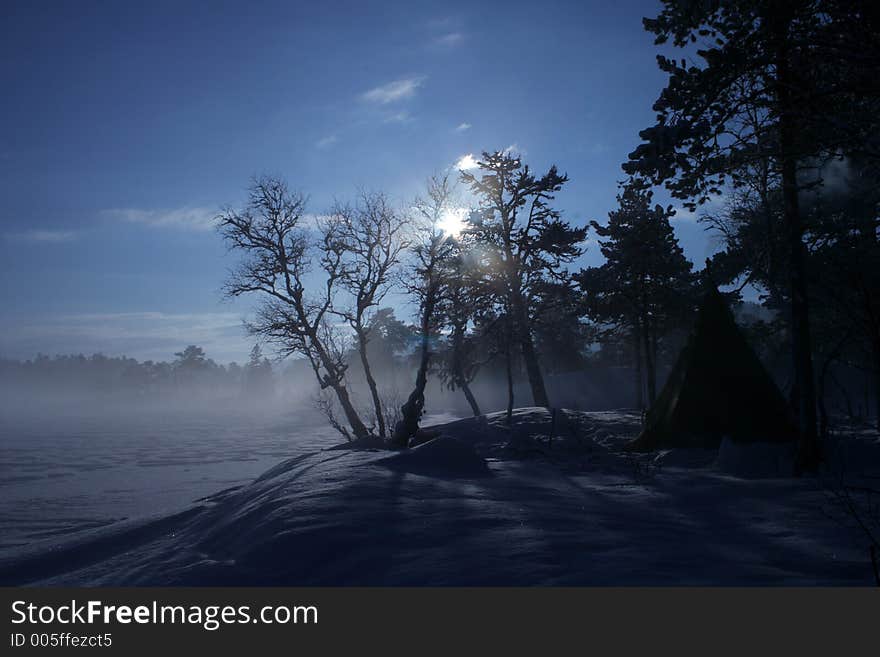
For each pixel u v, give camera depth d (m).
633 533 8.83
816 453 14.72
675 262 40.75
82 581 9.40
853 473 14.10
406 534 8.79
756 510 10.68
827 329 28.31
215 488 39.53
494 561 7.43
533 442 22.27
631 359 67.25
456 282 36.12
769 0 9.46
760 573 6.84
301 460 17.89
